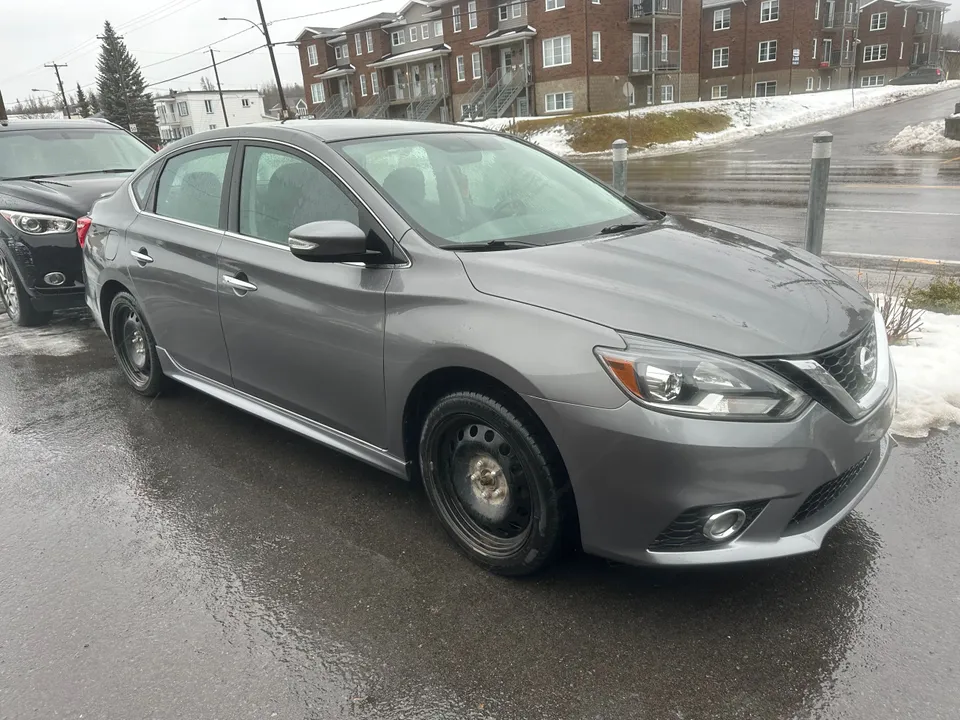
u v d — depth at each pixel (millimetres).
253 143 3549
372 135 3402
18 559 2980
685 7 46156
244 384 3688
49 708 2189
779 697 2105
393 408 2852
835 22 55531
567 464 2340
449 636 2418
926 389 3896
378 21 52562
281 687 2240
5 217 6191
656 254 2824
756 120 36250
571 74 40750
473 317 2518
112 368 5348
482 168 3451
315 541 3012
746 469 2170
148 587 2758
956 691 2090
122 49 83000
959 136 20047
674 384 2186
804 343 2318
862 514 2984
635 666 2246
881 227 9383
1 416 4531
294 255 3043
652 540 2293
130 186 4535
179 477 3615
